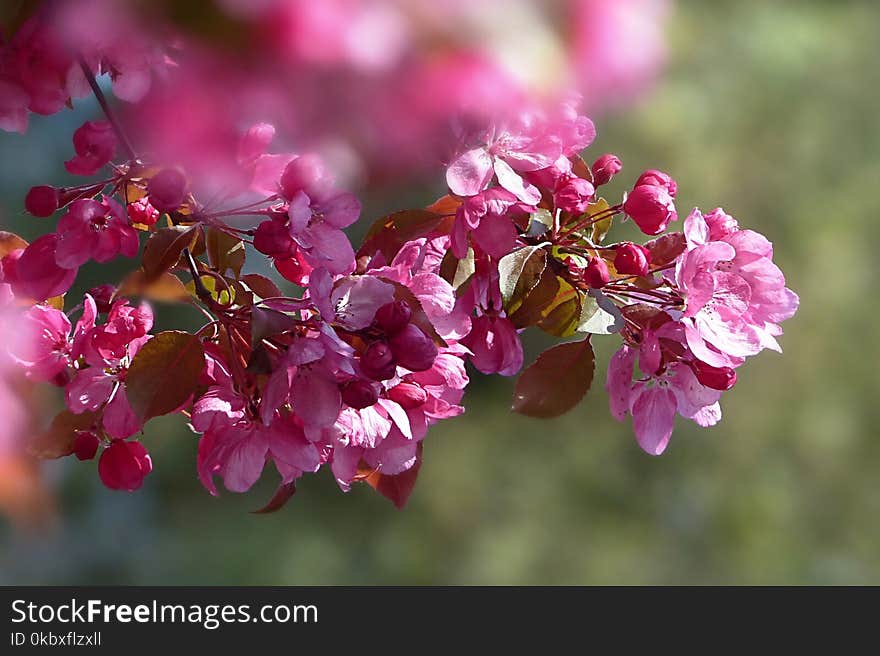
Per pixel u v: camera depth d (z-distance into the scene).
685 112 4.00
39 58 1.02
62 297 1.12
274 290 1.09
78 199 1.08
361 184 0.94
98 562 3.94
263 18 0.92
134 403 1.08
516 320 1.11
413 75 0.92
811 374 4.20
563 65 0.92
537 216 1.12
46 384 1.10
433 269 1.11
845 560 4.19
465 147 1.04
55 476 1.10
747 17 4.20
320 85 0.93
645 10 0.92
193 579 4.08
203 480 1.08
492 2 0.92
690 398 1.11
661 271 1.11
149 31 0.94
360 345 1.07
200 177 0.95
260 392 1.08
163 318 2.73
